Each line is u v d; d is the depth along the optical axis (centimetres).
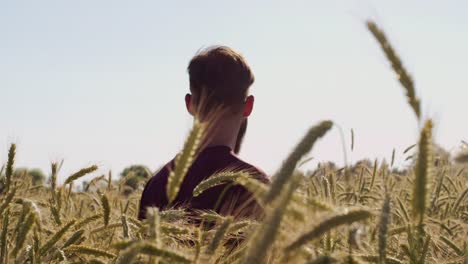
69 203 429
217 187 347
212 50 384
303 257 169
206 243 254
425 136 182
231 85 375
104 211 295
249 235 236
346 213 164
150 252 191
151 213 200
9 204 277
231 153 368
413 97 180
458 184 581
